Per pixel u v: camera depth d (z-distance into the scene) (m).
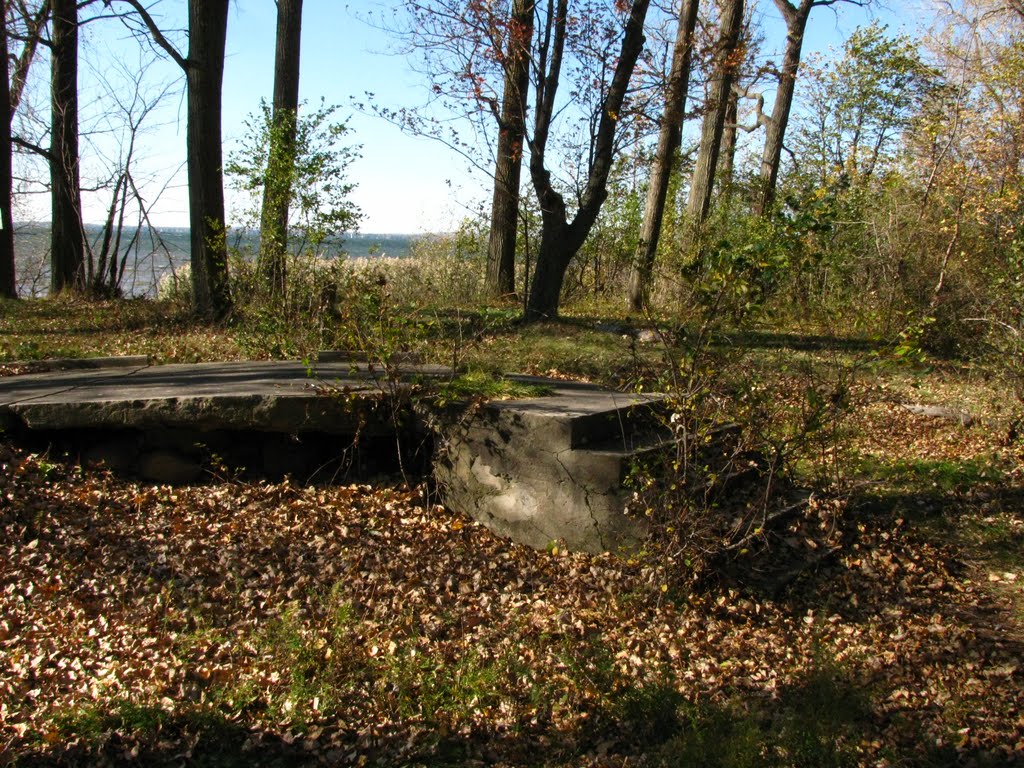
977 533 6.41
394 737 3.69
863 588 5.37
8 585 4.73
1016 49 15.52
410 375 6.57
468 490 6.03
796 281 12.14
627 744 3.73
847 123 22.77
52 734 3.49
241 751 3.55
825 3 22.14
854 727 3.71
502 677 4.09
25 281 24.00
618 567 5.22
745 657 4.46
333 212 10.06
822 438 5.20
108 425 6.11
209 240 11.20
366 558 5.38
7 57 18.34
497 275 18.38
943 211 14.71
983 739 3.75
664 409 6.07
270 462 6.43
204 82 12.78
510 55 13.30
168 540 5.41
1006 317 9.96
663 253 17.91
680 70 14.20
